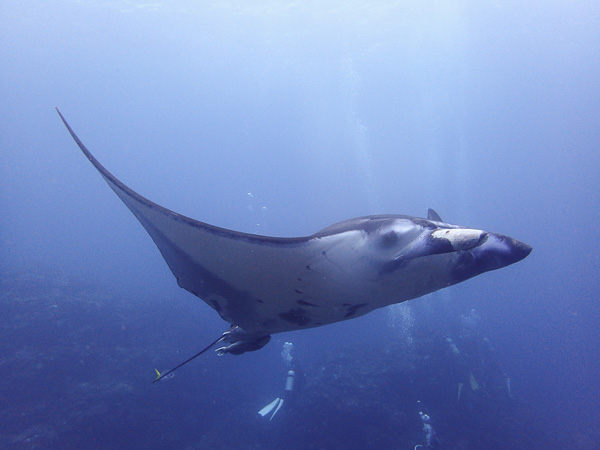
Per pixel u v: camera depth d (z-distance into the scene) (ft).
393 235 6.04
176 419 27.25
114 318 37.22
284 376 40.68
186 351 35.78
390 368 31.73
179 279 8.22
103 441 22.72
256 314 8.04
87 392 25.22
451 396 30.01
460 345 38.14
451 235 5.59
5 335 29.37
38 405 23.26
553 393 67.26
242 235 6.28
